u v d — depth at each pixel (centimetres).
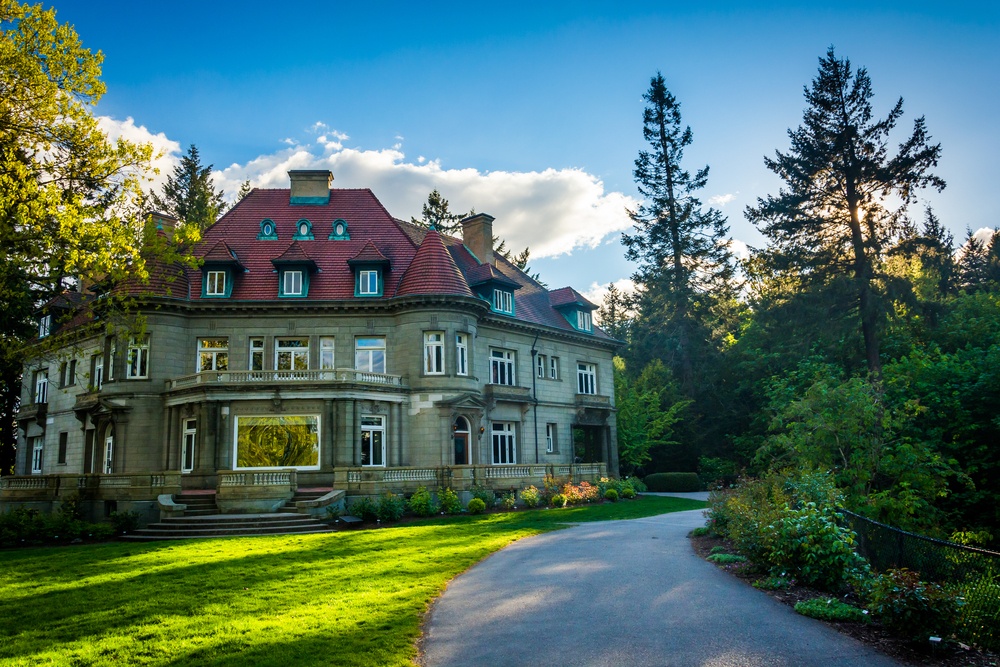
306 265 3562
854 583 1206
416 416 3512
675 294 5519
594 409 4594
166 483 2720
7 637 1080
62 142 2308
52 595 1366
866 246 4003
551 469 3547
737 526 1590
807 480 1862
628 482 3912
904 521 2423
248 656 933
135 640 1030
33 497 2877
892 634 991
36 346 2758
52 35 2275
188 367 3447
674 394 5338
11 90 2216
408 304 3559
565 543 1912
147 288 3347
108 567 1669
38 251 2120
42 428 4431
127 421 3319
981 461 2959
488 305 3775
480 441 3656
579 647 950
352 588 1337
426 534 2120
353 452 3284
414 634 1024
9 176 2111
